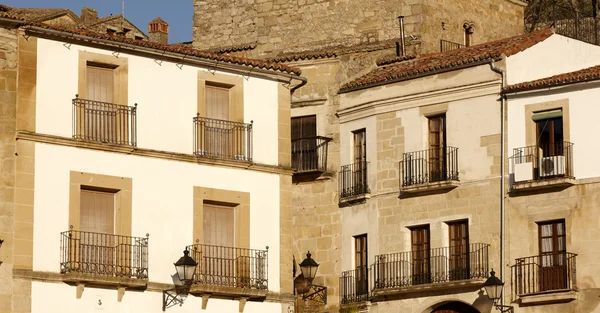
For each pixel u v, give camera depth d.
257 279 45.72
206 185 45.47
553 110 49.09
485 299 49.62
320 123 55.06
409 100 52.31
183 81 45.59
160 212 44.47
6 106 42.19
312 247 54.41
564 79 48.78
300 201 54.91
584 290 47.72
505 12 61.72
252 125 46.69
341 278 53.50
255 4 60.38
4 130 42.03
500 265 49.50
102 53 44.09
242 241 45.78
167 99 45.19
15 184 42.00
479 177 50.41
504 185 49.72
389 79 52.78
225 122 46.16
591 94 48.34
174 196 44.84
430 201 51.44
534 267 48.72
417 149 51.84
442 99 51.56
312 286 54.00
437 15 57.47
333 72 55.38
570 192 48.38
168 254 44.41
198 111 45.72
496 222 49.81
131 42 44.34
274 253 46.41
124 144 43.94
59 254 42.38
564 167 48.41
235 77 46.62
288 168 47.06
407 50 56.16
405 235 51.84
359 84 53.81
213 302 44.91
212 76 46.16
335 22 58.38
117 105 44.09
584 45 54.03
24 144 42.28
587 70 49.75
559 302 48.09
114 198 43.94
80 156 43.22
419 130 51.91
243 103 46.62
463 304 50.50
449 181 50.72
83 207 43.31
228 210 46.06
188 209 45.00
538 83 49.25
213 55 45.88
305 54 55.62
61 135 42.94
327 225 54.22
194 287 44.31
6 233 41.69
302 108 55.44
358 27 57.84
